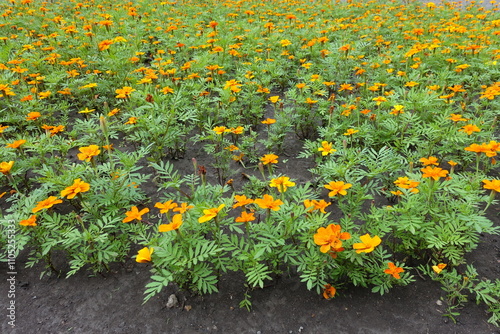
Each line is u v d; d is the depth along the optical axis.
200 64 6.01
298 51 7.41
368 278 2.62
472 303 2.50
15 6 10.78
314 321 2.44
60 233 2.54
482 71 6.11
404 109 4.20
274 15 11.06
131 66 6.32
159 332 2.40
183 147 4.51
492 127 4.04
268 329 2.40
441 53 6.73
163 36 8.13
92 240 2.43
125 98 4.43
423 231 2.63
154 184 3.96
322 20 9.81
